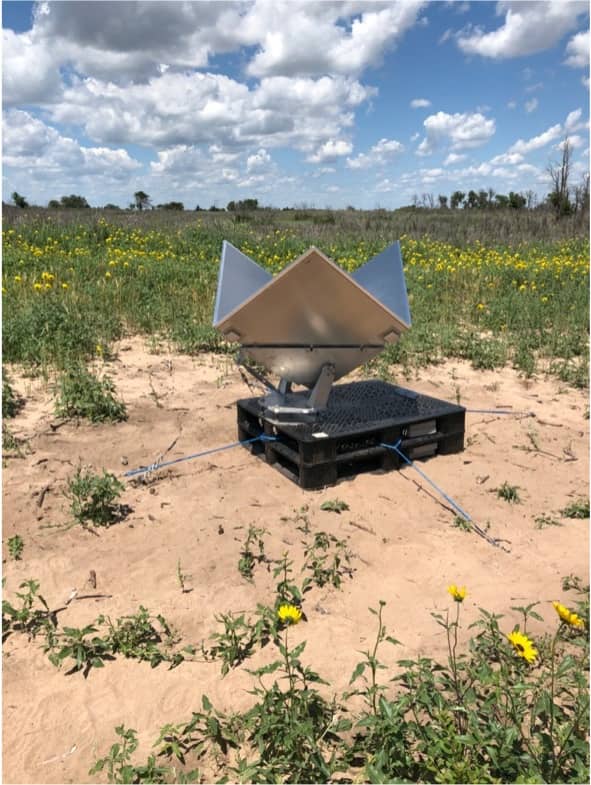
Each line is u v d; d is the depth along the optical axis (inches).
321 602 123.3
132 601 123.6
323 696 97.7
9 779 84.6
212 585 128.6
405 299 187.9
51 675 104.3
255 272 202.4
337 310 169.8
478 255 621.3
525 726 90.7
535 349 331.3
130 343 321.1
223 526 152.2
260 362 183.2
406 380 277.4
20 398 231.8
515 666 99.8
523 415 235.1
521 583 129.9
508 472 186.7
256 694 92.0
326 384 183.9
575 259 630.5
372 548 143.6
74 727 93.8
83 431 207.8
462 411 197.2
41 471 177.5
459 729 85.8
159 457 191.3
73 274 420.5
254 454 195.9
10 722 94.3
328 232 808.3
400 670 102.9
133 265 470.0
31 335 288.2
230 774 85.4
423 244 682.8
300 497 167.3
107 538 146.4
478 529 153.3
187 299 386.0
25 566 134.3
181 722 94.6
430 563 137.9
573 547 145.3
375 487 174.1
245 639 112.9
